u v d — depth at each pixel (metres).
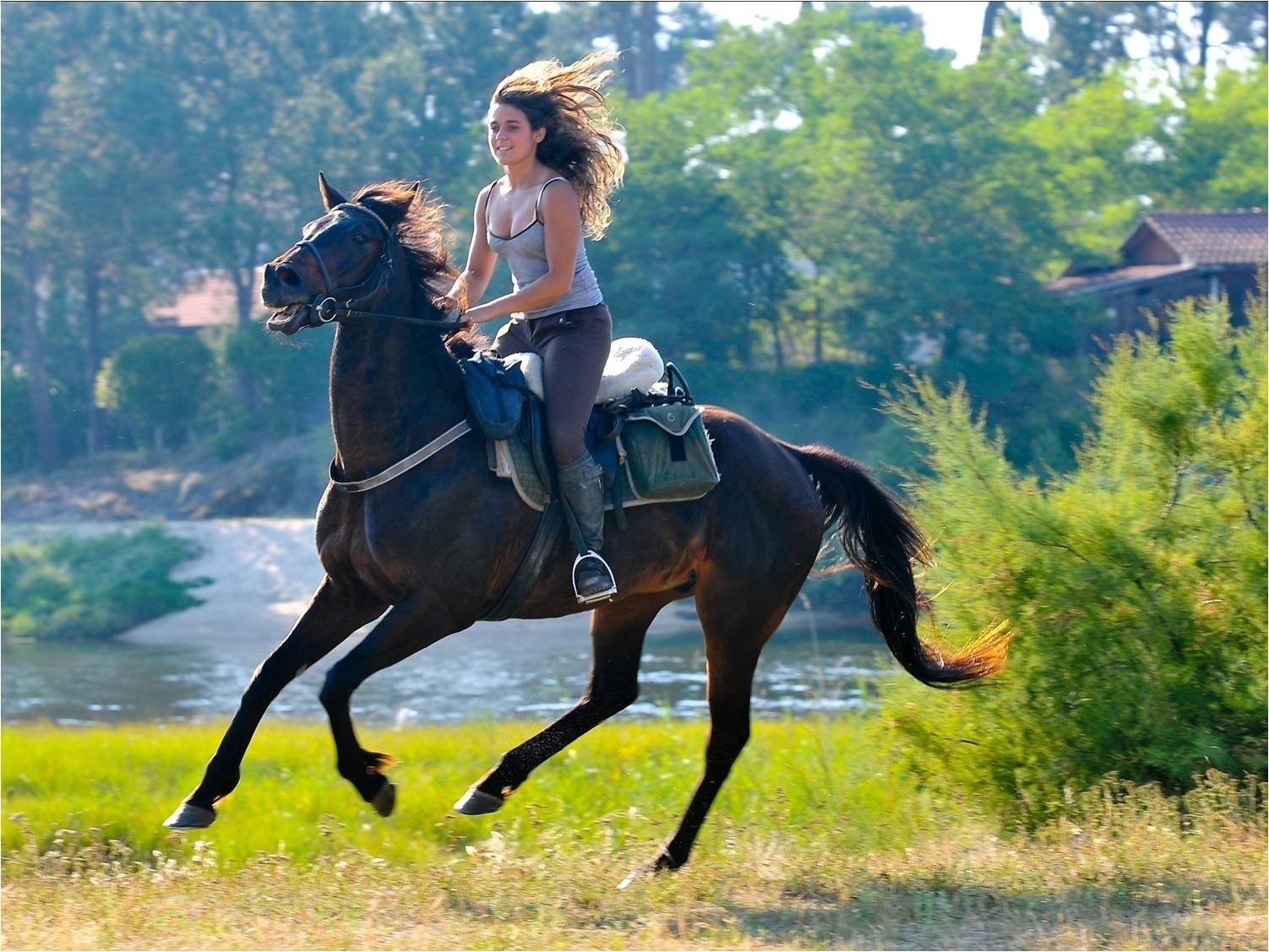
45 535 59.12
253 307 75.25
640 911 8.05
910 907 8.22
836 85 62.41
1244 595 10.55
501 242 8.48
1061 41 87.62
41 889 8.20
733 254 60.56
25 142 66.94
